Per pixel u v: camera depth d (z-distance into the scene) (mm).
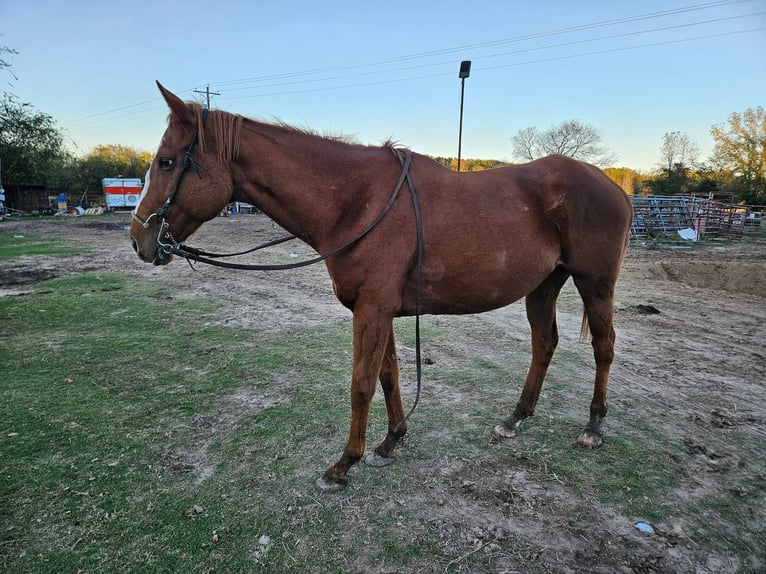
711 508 2438
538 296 3148
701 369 4457
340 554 2135
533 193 2736
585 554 2129
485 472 2760
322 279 9023
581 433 3197
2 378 4129
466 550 2154
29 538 2205
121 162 44094
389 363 2801
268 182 2539
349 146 2656
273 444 3068
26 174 32406
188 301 7129
